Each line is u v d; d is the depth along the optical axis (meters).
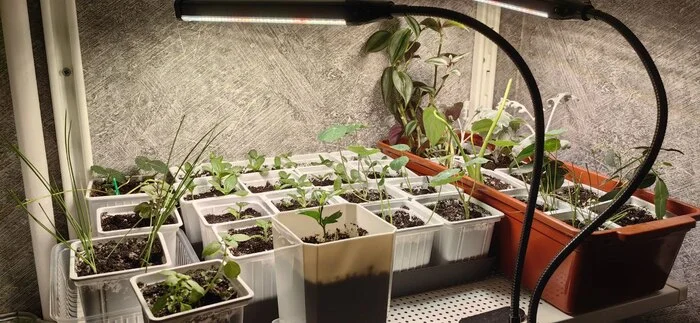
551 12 0.91
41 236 1.38
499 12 1.88
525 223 0.91
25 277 1.46
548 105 1.84
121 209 1.32
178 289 0.93
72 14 1.35
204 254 1.08
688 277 1.51
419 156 1.81
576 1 0.89
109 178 1.47
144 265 1.08
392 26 1.80
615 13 1.57
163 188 1.34
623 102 1.58
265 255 1.14
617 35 1.56
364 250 1.01
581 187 1.56
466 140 1.83
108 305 1.05
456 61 1.79
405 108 1.85
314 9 0.81
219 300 0.96
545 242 1.23
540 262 1.26
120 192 1.46
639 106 1.54
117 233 1.19
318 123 1.79
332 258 0.97
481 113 1.76
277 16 0.85
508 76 1.96
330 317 1.02
